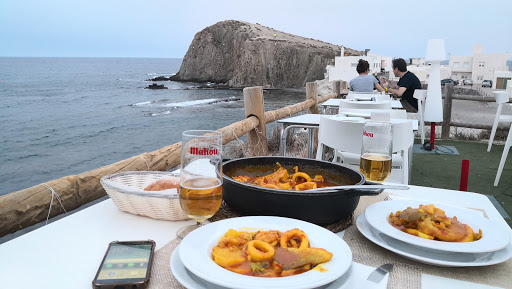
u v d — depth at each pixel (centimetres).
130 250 77
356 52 7231
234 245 69
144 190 106
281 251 65
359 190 86
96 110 3394
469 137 698
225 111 3225
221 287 59
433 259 72
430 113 585
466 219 89
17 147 1994
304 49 6688
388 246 77
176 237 87
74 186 167
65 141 2123
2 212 136
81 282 67
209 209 80
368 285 64
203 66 7812
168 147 248
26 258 76
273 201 87
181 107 3556
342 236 89
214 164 81
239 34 7412
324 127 257
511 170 482
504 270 73
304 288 55
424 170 483
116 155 1798
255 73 6712
